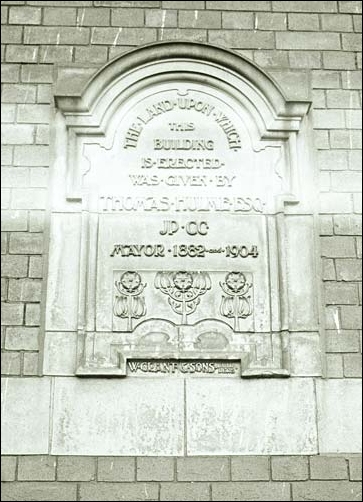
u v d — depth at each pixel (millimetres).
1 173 5957
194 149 6094
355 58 6371
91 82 6129
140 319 5668
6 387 5465
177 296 5730
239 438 5406
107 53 6312
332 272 5820
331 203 5980
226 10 6457
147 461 5344
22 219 5863
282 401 5492
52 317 5641
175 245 5852
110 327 5633
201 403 5469
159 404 5461
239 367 5566
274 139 6113
